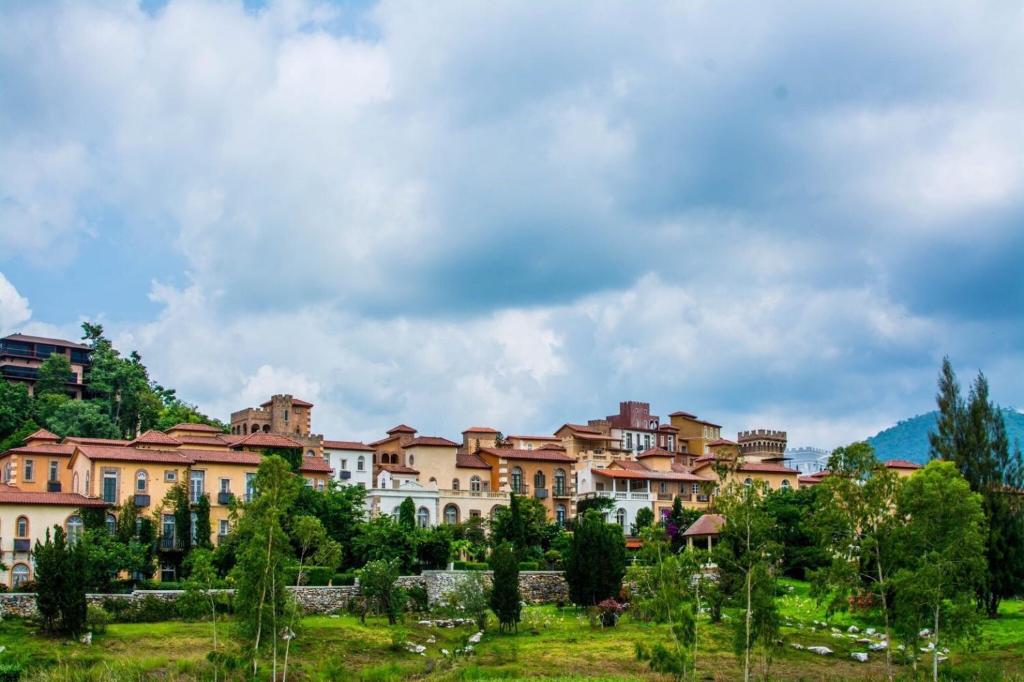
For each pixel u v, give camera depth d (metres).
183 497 123.19
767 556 78.44
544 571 124.38
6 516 110.50
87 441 130.38
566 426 196.00
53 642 86.31
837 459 80.31
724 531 78.88
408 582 115.50
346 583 112.75
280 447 139.88
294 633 87.12
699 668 85.19
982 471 110.31
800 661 88.25
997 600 106.00
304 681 79.31
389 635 98.12
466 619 107.88
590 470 166.50
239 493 130.00
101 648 85.62
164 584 106.94
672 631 74.81
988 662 85.81
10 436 169.12
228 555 107.12
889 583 76.81
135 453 125.38
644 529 78.69
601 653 92.19
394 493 146.62
